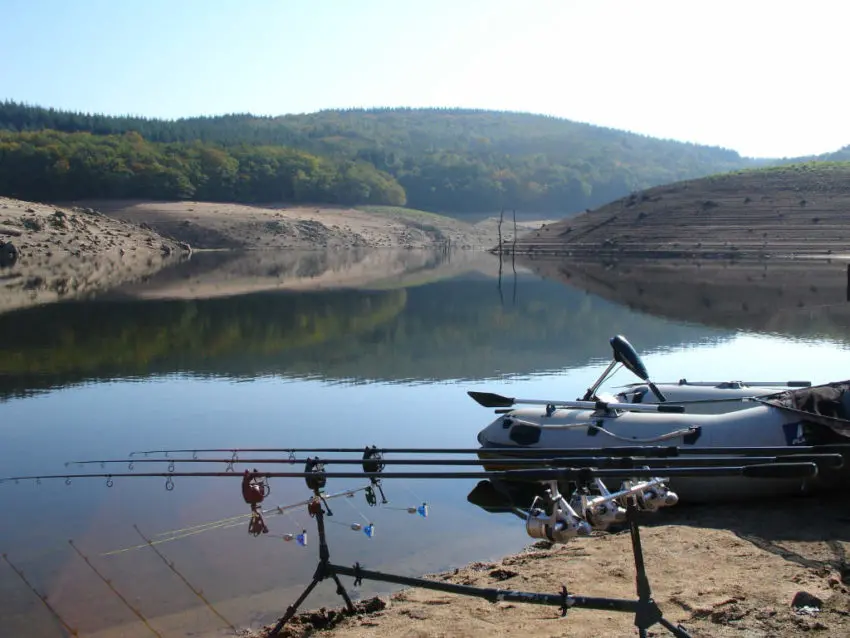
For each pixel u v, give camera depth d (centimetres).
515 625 684
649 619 562
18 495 1175
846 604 675
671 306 3816
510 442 1207
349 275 5984
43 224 7288
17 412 1756
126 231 8756
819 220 7406
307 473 657
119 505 1131
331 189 14325
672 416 1131
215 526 1041
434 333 2966
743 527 941
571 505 591
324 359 2417
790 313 3459
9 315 3409
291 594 838
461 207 18275
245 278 5584
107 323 3184
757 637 618
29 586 863
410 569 900
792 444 1033
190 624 777
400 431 1568
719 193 8688
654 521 1007
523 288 4875
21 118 17862
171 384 2047
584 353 2528
